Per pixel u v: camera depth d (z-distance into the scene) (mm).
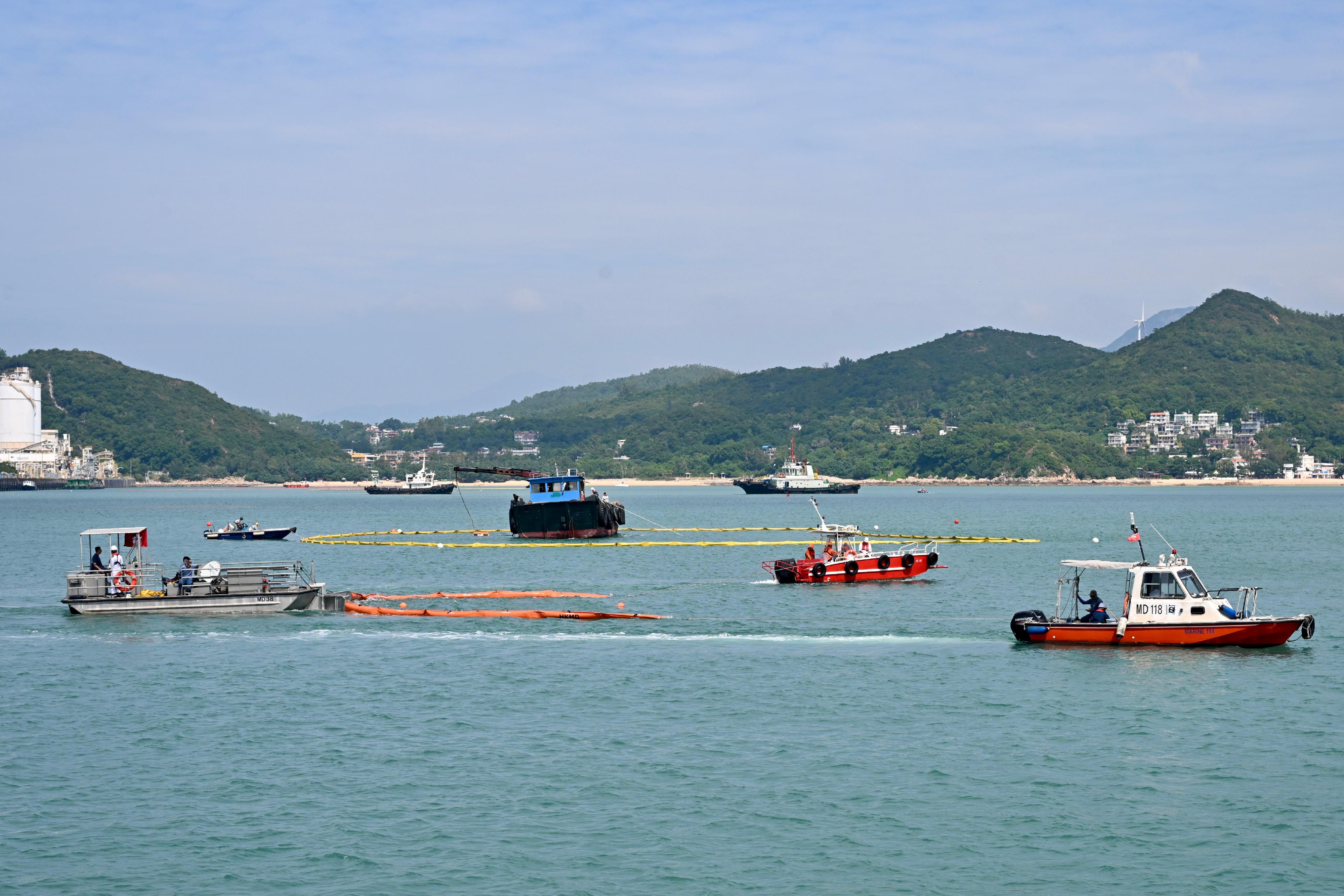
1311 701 41469
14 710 41719
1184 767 34281
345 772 34250
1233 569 91562
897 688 44156
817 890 26328
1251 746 36219
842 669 47781
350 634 57219
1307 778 33188
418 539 142250
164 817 30703
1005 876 27031
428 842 29031
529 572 93875
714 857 28094
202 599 62562
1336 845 28531
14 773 34344
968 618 61562
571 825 30031
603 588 79438
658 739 37531
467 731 38625
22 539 144250
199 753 36312
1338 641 52656
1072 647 51625
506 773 34125
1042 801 31594
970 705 41500
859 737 37594
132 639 55875
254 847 28781
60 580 88312
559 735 38094
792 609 66125
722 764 34844
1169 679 45031
